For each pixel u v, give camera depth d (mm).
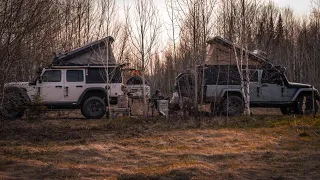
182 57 13758
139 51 13828
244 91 13531
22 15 7852
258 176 5781
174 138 9102
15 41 7949
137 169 6176
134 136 9430
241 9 14297
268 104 14016
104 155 7125
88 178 5566
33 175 5668
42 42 8930
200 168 6027
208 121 11828
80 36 19938
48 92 13117
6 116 11805
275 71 14047
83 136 9352
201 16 13555
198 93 13172
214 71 13633
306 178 5645
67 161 6625
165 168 6176
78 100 13266
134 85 15766
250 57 14125
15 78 9984
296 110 14195
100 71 13461
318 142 8391
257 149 7773
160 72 25375
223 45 13961
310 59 27875
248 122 11664
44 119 12516
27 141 8539
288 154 7203
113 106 14141
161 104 13086
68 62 13547
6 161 6332
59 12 9320
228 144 8328
